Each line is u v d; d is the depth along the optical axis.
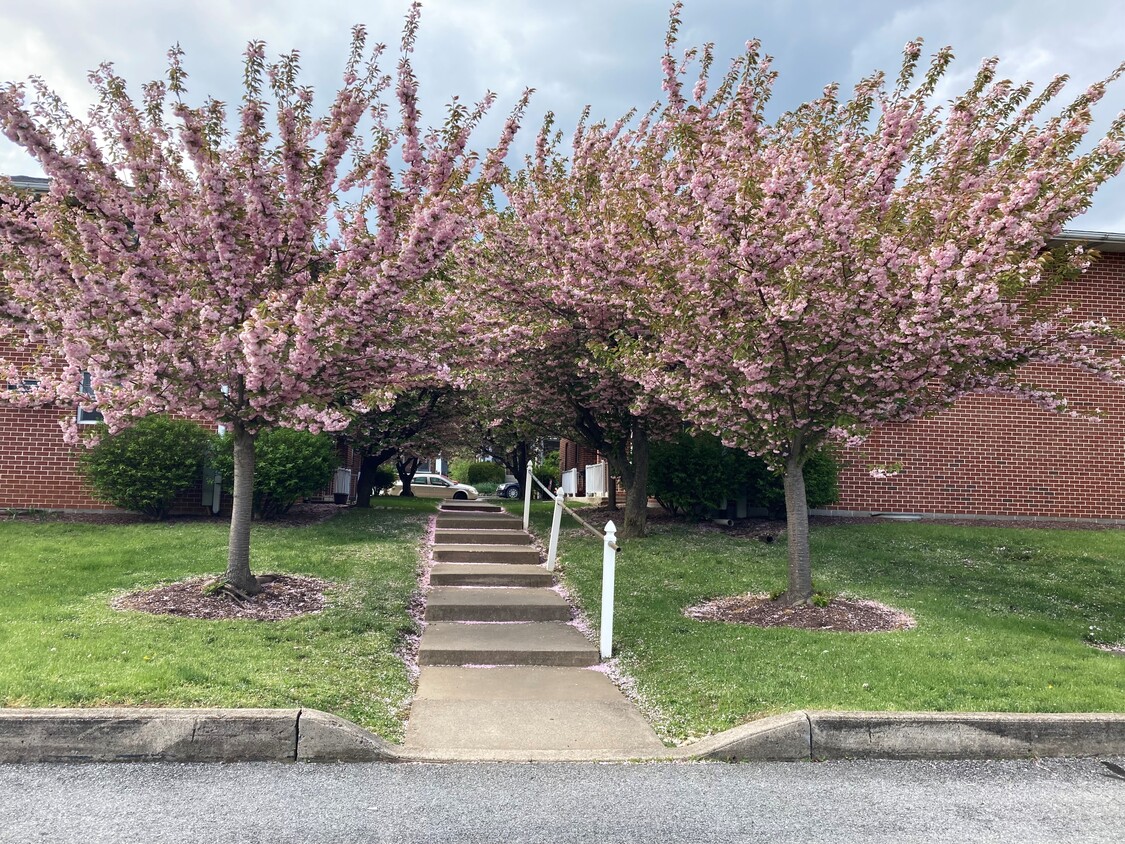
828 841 3.50
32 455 11.74
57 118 6.08
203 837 3.35
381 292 6.34
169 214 6.28
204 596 7.00
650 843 3.43
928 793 4.09
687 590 8.40
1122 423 13.31
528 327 9.33
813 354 6.95
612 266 8.83
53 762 4.14
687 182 7.98
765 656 6.00
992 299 6.20
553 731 4.91
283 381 6.27
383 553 9.73
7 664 4.92
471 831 3.50
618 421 11.80
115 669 4.92
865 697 5.08
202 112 6.42
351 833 3.44
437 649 6.42
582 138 10.11
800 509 7.77
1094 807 3.94
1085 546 10.48
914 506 13.14
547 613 7.70
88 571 7.79
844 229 6.36
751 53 7.53
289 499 11.66
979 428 13.27
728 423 7.63
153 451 11.03
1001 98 7.00
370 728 4.66
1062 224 6.82
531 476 12.53
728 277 6.82
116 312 6.16
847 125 7.20
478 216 9.13
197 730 4.25
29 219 6.45
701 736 4.79
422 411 14.34
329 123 6.85
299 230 6.68
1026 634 6.76
